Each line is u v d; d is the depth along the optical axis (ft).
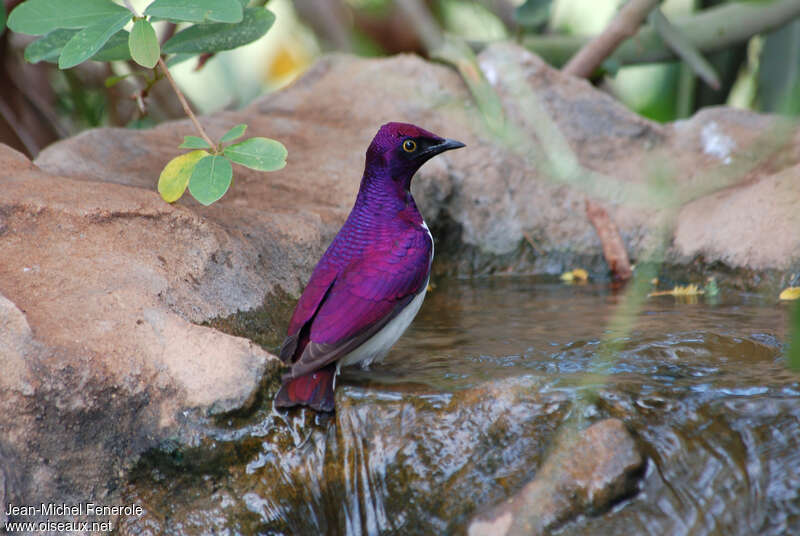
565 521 23.02
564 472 23.54
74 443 24.52
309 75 50.62
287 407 26.14
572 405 24.90
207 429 25.62
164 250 30.17
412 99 47.44
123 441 25.40
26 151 52.19
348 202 39.70
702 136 45.73
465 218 43.88
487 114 44.62
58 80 64.13
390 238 29.19
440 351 30.55
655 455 23.89
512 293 39.81
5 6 46.37
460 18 67.72
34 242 28.94
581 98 47.21
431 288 41.24
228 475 25.88
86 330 25.49
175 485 25.85
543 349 30.30
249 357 26.13
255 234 34.06
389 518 25.22
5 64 51.16
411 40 59.52
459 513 24.27
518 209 44.27
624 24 50.44
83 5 30.48
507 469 24.50
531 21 54.03
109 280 27.73
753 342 29.78
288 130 45.60
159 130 43.14
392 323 28.25
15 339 23.79
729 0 62.28
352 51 61.00
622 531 22.80
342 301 27.32
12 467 23.20
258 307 31.78
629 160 45.44
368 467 25.68
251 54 68.64
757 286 38.11
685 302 36.83
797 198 38.17
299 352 27.02
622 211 43.52
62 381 24.04
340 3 61.21
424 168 42.60
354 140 44.93
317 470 25.93
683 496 23.22
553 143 33.88
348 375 28.04
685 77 60.64
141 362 25.53
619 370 27.35
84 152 38.75
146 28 29.91
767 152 20.58
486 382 26.21
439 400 25.84
